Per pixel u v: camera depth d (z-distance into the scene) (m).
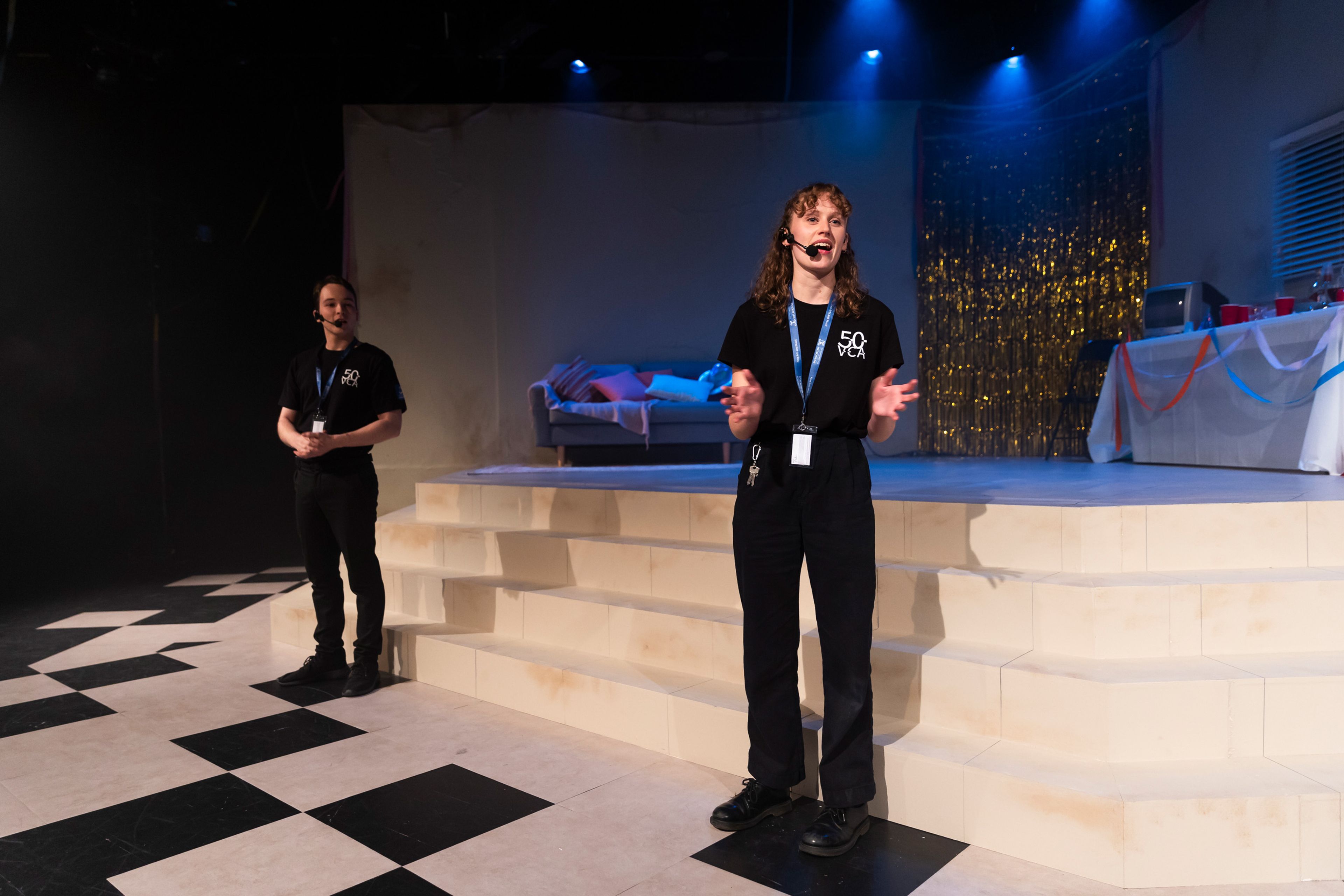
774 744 1.78
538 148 6.57
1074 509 2.11
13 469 5.79
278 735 2.39
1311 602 1.92
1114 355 5.03
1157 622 1.89
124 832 1.79
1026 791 1.61
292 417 2.84
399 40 5.75
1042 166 6.43
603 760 2.17
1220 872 1.51
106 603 4.45
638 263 6.66
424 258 6.47
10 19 5.25
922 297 6.68
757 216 6.69
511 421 6.56
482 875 1.59
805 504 1.67
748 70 6.52
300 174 6.51
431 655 2.86
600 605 2.60
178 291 6.30
